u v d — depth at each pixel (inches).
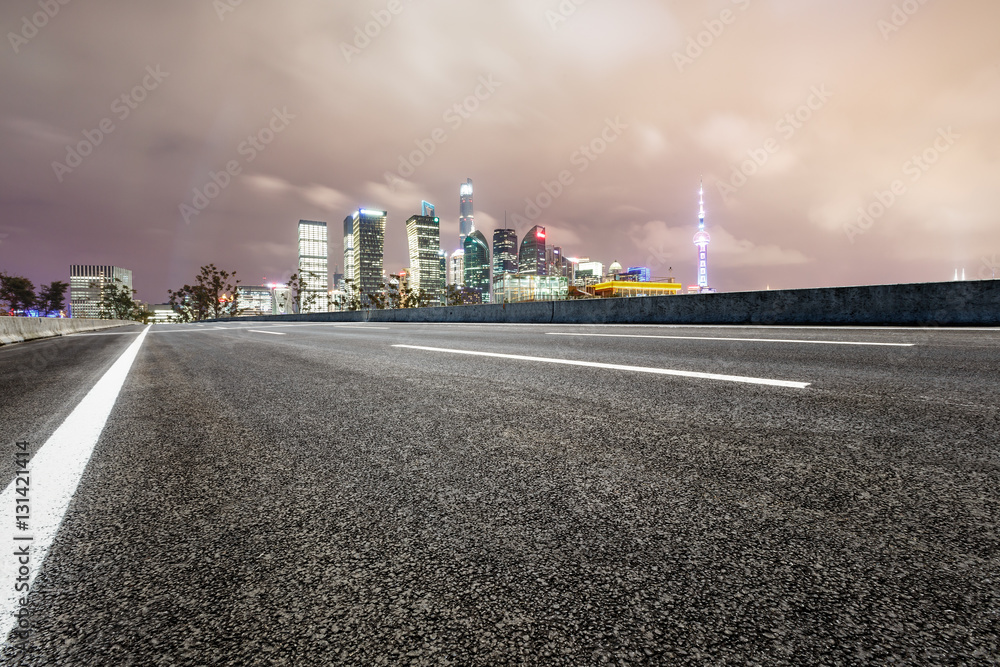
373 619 30.4
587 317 534.3
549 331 350.0
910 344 184.2
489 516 43.9
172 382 137.3
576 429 73.4
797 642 27.5
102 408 101.1
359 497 49.3
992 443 61.9
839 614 29.7
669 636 28.2
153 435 76.9
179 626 30.1
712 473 53.4
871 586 32.2
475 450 64.2
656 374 125.2
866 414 78.4
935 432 67.4
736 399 92.1
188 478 56.3
